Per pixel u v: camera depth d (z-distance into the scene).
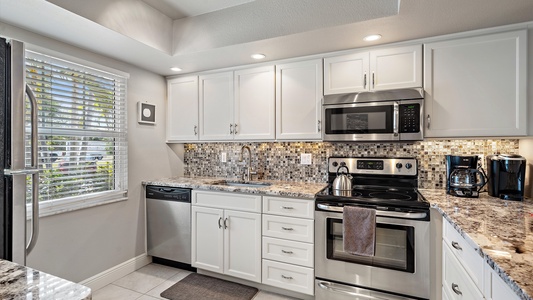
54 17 1.71
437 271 1.75
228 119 2.77
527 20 1.77
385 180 2.41
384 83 2.16
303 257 2.12
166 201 2.71
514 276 0.76
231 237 2.40
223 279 2.50
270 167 2.93
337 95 2.24
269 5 2.05
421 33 1.96
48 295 0.62
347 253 1.98
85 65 2.22
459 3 1.57
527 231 1.16
